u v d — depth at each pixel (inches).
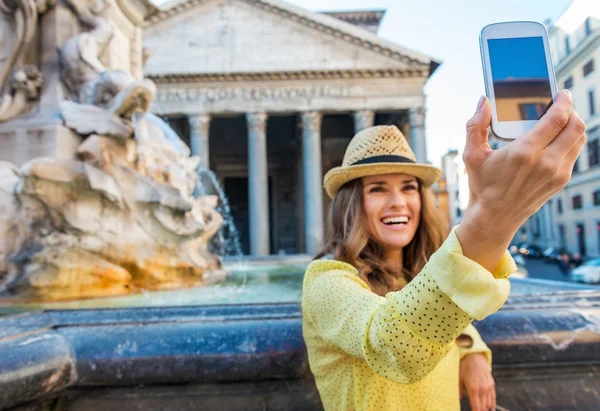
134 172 174.6
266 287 180.9
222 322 78.2
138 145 194.9
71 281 149.8
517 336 75.5
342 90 1163.3
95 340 72.7
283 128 1467.8
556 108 29.7
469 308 34.9
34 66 181.3
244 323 77.5
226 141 1429.6
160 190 175.6
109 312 82.8
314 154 1143.6
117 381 70.6
